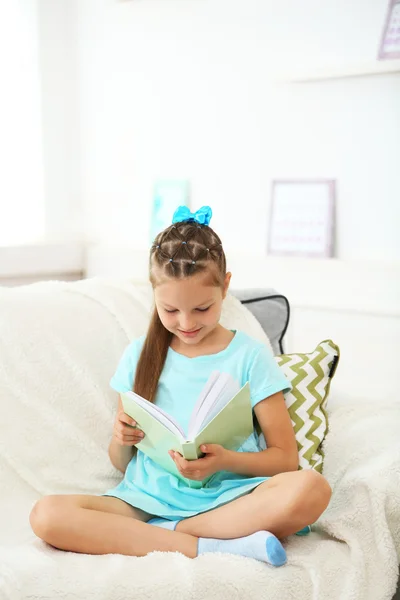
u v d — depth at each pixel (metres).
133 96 2.87
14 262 2.67
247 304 1.80
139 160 2.89
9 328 1.58
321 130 2.45
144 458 1.51
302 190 2.50
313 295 2.45
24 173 2.88
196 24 2.68
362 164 2.38
